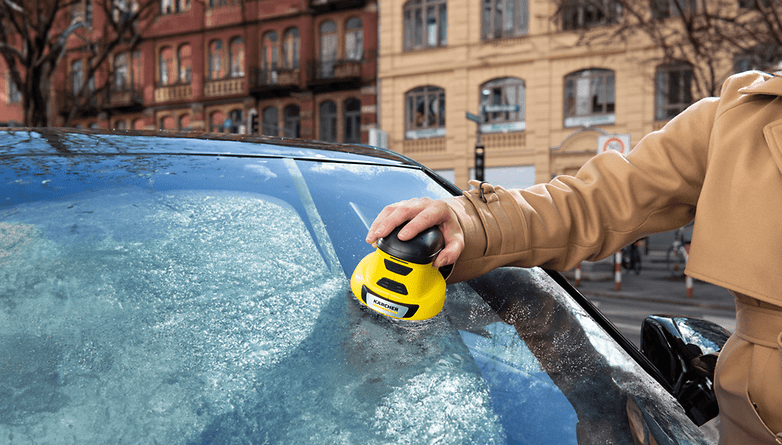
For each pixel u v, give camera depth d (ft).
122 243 2.08
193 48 76.07
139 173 2.44
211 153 2.77
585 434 1.89
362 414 1.76
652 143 2.67
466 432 1.79
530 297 2.55
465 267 2.41
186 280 2.02
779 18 27.45
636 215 2.64
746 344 2.27
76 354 1.72
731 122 2.31
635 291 29.37
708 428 2.52
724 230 2.22
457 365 2.02
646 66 53.98
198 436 1.62
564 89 58.59
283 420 1.70
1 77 80.12
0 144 2.49
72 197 2.21
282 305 2.06
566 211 2.62
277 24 71.05
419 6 63.72
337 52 68.90
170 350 1.80
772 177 2.13
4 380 1.62
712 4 35.68
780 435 2.11
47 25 38.96
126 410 1.63
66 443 1.54
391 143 65.51
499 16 60.85
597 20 56.49
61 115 80.79
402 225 2.13
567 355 2.23
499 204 2.53
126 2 48.08
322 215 2.56
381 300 2.04
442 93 63.57
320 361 1.90
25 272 1.89
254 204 2.48
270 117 73.72
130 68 79.30
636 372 2.28
